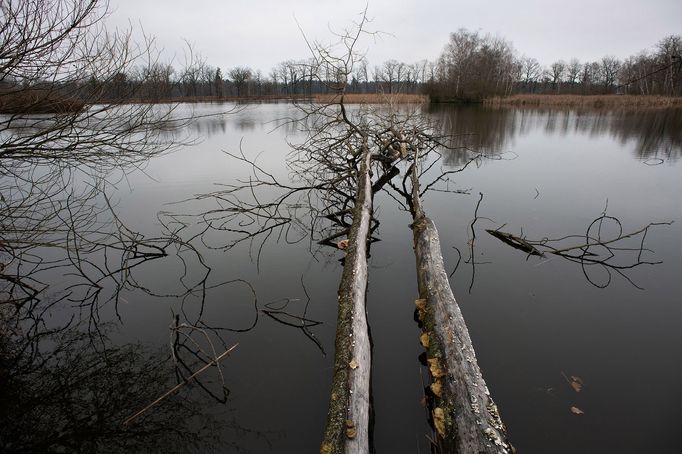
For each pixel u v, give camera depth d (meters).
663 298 3.90
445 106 37.41
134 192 8.05
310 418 2.53
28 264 4.81
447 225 6.09
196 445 2.34
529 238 5.51
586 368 2.88
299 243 5.53
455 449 2.01
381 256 5.03
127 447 2.35
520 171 9.84
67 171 9.77
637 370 2.87
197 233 5.91
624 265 4.64
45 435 2.45
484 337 3.28
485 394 2.22
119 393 2.77
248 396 2.71
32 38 3.23
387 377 2.88
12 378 2.93
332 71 7.53
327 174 9.48
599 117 24.42
